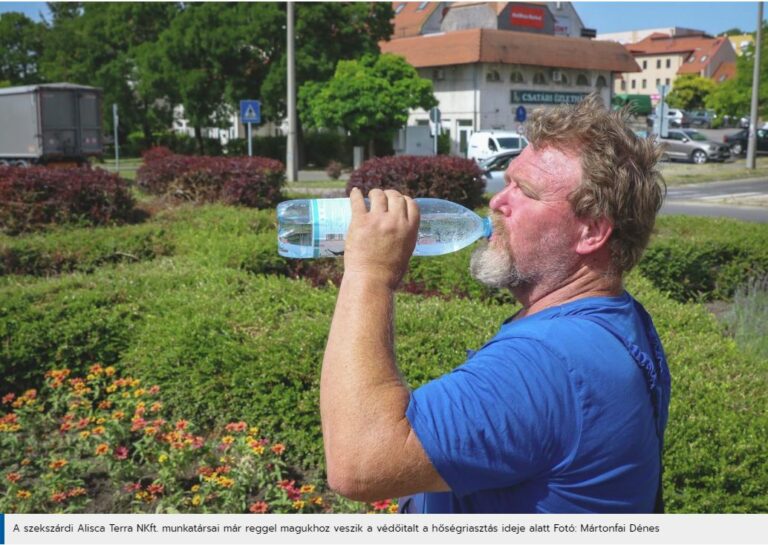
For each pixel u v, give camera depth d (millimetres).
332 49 33750
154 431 3729
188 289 5102
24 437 4137
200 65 34219
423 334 3902
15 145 25438
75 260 7262
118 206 10438
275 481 3604
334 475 1303
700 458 2877
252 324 4301
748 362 3738
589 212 1430
